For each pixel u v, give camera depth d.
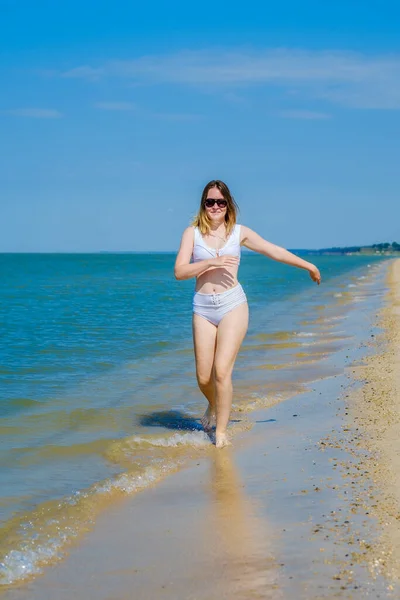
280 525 4.26
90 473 5.65
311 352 12.30
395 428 6.47
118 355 11.87
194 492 5.06
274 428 6.90
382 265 88.00
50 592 3.56
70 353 11.98
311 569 3.62
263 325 17.34
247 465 5.67
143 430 7.06
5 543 4.16
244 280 46.09
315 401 8.06
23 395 8.60
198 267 6.38
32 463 5.90
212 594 3.45
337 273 61.72
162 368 10.70
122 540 4.20
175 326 16.11
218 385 6.41
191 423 7.39
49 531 4.36
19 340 13.38
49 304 22.67
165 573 3.72
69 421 7.39
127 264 99.56
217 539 4.13
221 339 6.52
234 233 6.66
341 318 18.52
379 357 10.88
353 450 5.84
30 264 100.81
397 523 4.16
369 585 3.42
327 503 4.59
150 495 5.04
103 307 21.42
